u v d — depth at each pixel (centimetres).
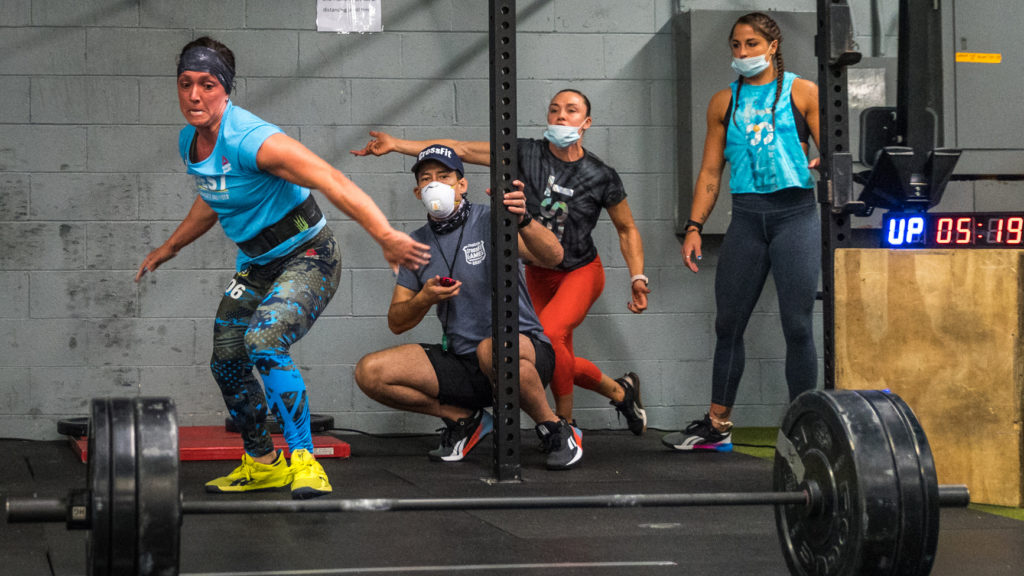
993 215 329
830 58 311
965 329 323
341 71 486
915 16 325
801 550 196
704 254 507
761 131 392
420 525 278
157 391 473
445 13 492
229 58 292
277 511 180
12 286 465
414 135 491
